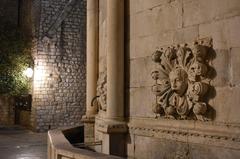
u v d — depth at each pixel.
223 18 3.85
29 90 14.85
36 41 14.66
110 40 5.22
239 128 3.60
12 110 16.28
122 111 5.18
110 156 3.77
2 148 9.84
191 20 4.24
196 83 3.97
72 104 15.33
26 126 15.38
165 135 4.45
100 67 6.25
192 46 4.16
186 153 4.14
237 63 3.67
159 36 4.70
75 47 15.53
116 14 5.23
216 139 3.79
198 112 3.93
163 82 4.47
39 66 14.62
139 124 4.89
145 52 4.91
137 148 4.90
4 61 14.66
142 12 5.01
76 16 15.62
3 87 14.67
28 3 15.36
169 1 4.57
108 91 5.22
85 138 6.29
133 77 5.11
